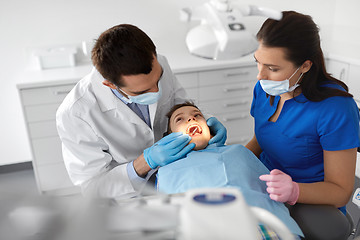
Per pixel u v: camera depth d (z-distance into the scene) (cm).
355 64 227
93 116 115
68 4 241
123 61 88
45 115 217
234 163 101
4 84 246
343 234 86
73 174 120
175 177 100
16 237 31
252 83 246
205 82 236
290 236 41
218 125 134
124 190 63
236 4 54
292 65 86
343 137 94
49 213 33
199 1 257
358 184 204
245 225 33
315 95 96
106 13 249
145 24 256
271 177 90
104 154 119
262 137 115
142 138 129
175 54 253
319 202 93
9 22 235
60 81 211
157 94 103
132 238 35
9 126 257
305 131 102
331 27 281
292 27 82
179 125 125
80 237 32
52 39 246
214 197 35
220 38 48
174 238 35
